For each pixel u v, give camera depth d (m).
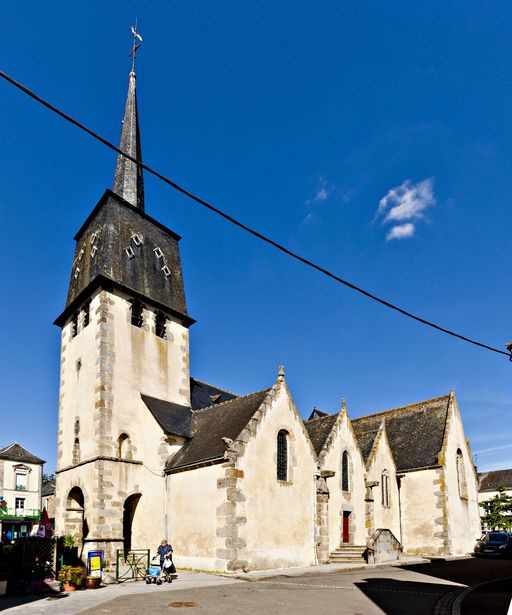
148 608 12.12
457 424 34.06
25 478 49.47
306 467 22.70
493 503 50.91
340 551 24.38
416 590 15.27
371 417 37.28
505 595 14.20
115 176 29.58
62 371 26.47
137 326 25.06
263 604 12.65
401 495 31.22
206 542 19.27
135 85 31.72
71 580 15.30
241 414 22.03
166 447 22.03
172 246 29.22
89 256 26.08
